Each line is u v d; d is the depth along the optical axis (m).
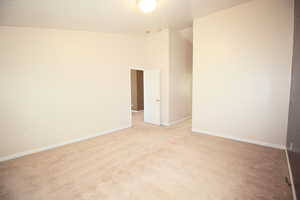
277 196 1.64
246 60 3.02
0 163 2.39
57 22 2.68
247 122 3.11
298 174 1.56
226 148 2.87
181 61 4.84
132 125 4.61
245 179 1.94
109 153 2.71
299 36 1.98
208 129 3.71
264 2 2.74
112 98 3.95
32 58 2.66
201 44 3.59
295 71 2.19
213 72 3.48
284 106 2.69
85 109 3.43
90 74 3.47
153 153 2.70
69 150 2.85
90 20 2.87
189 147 2.94
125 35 4.12
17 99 2.55
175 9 2.95
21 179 1.99
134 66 4.42
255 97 2.97
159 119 4.64
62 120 3.09
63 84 3.06
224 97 3.37
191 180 1.94
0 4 1.91
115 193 1.72
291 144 2.12
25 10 2.14
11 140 2.53
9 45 2.42
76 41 3.20
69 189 1.80
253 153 2.64
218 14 3.26
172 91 4.54
